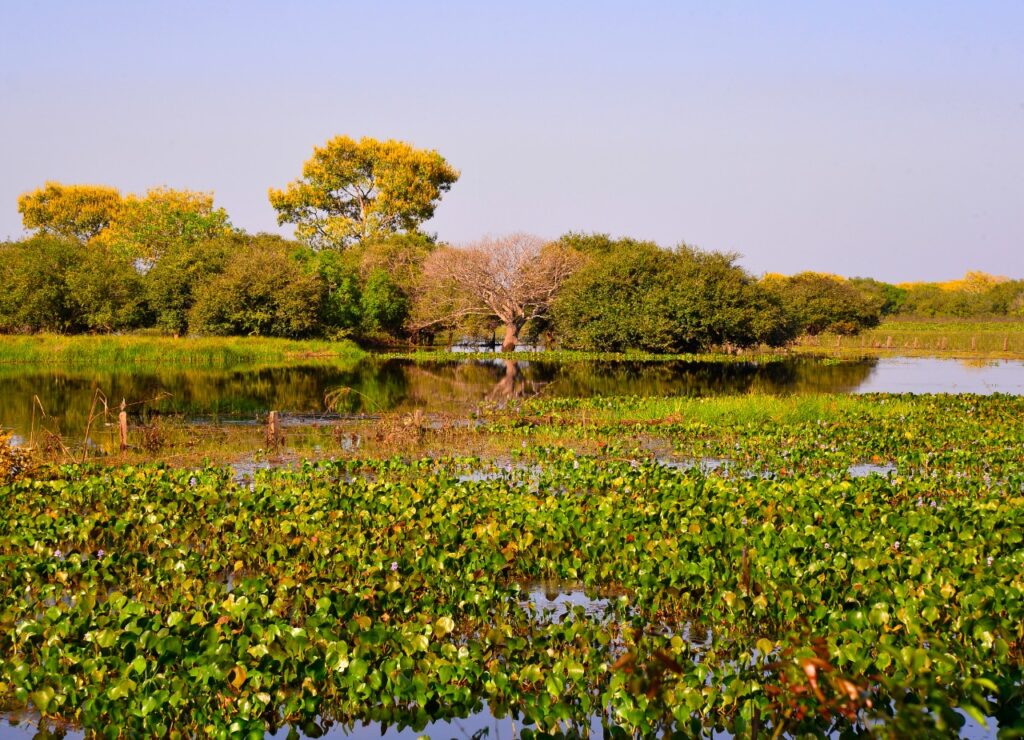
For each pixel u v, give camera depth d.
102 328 51.81
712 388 33.41
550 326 57.00
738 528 10.97
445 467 16.72
